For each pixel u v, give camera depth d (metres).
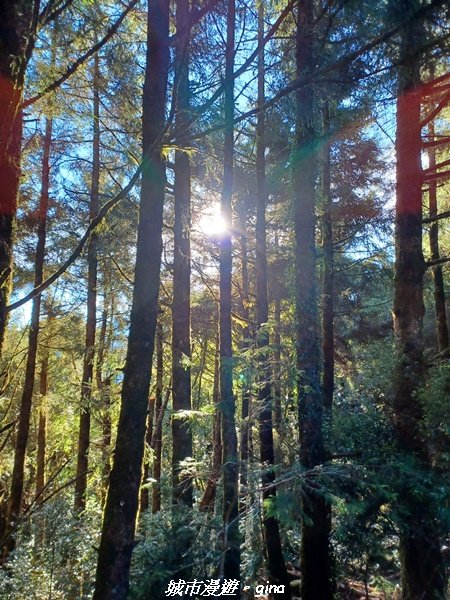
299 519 5.57
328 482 5.07
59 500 6.98
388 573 7.31
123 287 11.33
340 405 7.17
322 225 9.23
